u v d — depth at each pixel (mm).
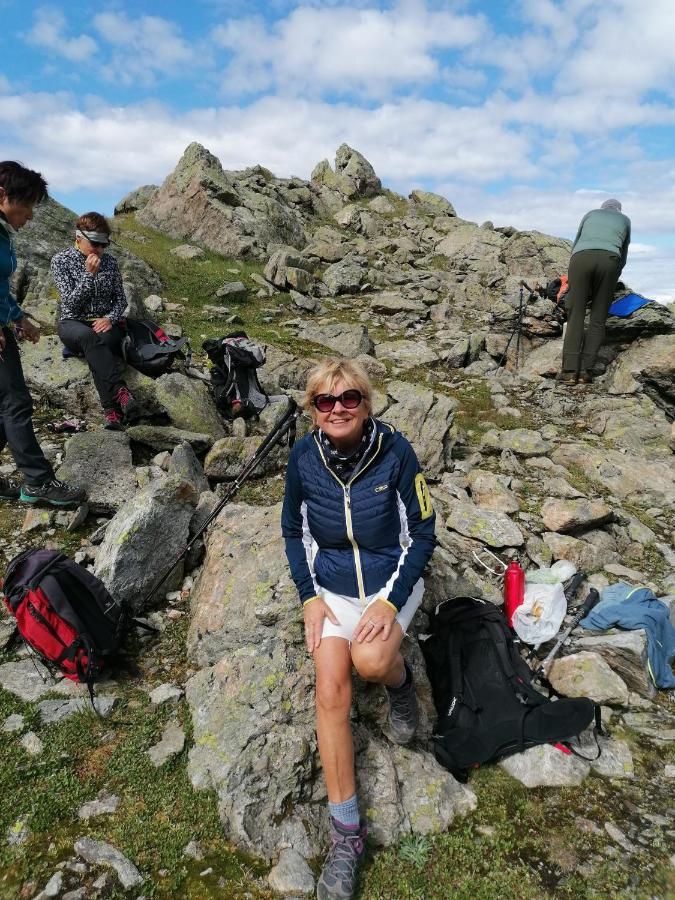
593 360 10781
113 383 6418
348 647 3045
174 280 15602
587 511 6059
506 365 11891
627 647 4164
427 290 16828
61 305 6559
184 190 19984
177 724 3564
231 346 7602
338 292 17109
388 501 3127
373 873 2830
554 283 11852
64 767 3254
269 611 3846
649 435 8820
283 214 21969
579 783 3377
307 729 3336
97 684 3869
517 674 3705
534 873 2855
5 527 5172
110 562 4426
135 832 2926
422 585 3420
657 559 5930
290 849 2908
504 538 5539
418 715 3396
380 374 10984
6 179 4406
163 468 6168
